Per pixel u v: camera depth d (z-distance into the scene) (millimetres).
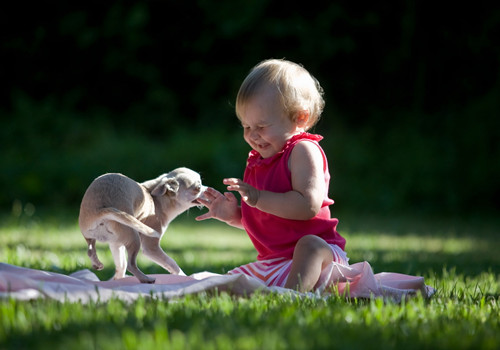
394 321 6582
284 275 8680
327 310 6820
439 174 33281
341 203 32500
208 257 15547
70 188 31062
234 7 38875
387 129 36875
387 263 14570
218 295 7797
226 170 31938
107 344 5238
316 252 8422
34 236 19500
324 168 9250
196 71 39062
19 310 6355
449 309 7484
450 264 14992
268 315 6535
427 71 37250
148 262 14445
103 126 36344
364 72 38281
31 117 35250
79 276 9844
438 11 36688
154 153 33031
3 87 38000
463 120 35312
